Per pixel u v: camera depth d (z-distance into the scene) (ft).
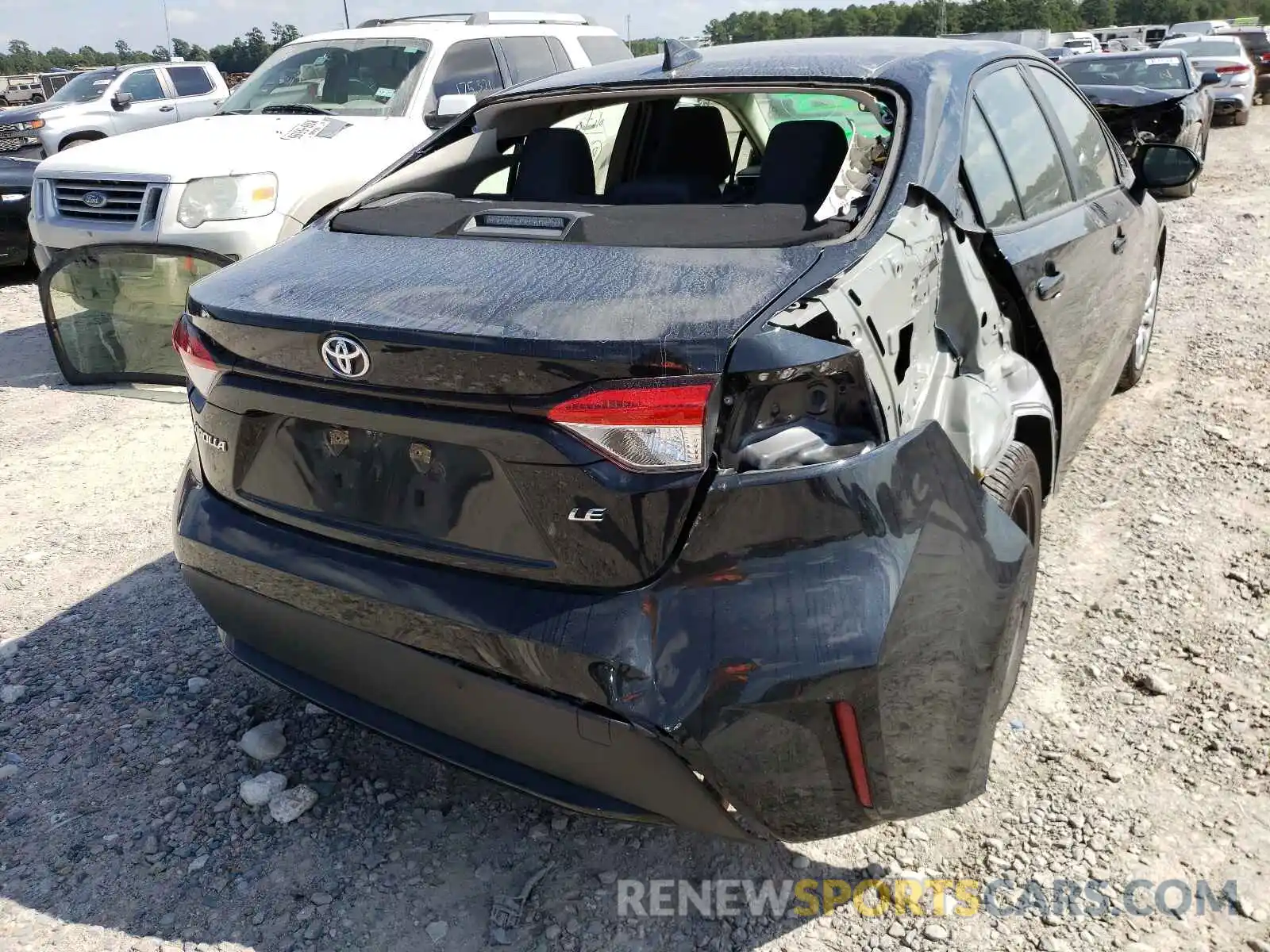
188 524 7.90
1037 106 10.90
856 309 6.28
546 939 7.10
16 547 13.00
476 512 6.36
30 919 7.34
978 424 7.75
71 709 9.69
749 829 6.27
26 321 25.11
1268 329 18.83
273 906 7.43
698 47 10.27
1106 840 7.62
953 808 6.91
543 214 7.81
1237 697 9.02
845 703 5.82
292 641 7.45
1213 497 12.63
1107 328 11.81
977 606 6.45
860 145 9.17
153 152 19.03
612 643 5.87
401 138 21.07
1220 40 60.85
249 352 7.06
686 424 5.71
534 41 25.11
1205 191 34.35
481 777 6.70
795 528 5.81
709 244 7.00
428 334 6.10
